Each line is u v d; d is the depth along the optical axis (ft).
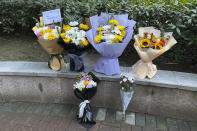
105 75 8.73
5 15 13.89
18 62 10.11
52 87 9.45
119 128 8.32
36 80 9.32
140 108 9.14
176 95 8.38
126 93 7.95
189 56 10.85
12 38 14.78
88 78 8.11
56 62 9.17
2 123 8.59
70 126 8.43
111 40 8.01
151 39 8.08
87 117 8.35
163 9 9.73
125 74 8.30
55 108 9.57
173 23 9.62
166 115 9.01
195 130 8.30
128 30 8.35
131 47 11.68
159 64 11.10
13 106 9.70
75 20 9.73
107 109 9.45
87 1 11.55
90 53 12.26
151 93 8.61
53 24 9.05
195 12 8.79
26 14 13.42
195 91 8.07
